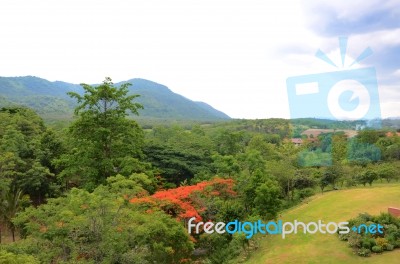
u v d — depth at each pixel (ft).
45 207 60.34
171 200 79.92
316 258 72.23
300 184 141.79
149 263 64.18
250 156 136.98
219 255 83.76
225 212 92.32
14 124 148.56
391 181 153.79
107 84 108.58
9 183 99.19
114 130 109.70
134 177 84.74
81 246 53.67
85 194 64.80
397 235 73.82
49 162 128.36
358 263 67.62
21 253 50.62
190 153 150.82
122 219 59.93
